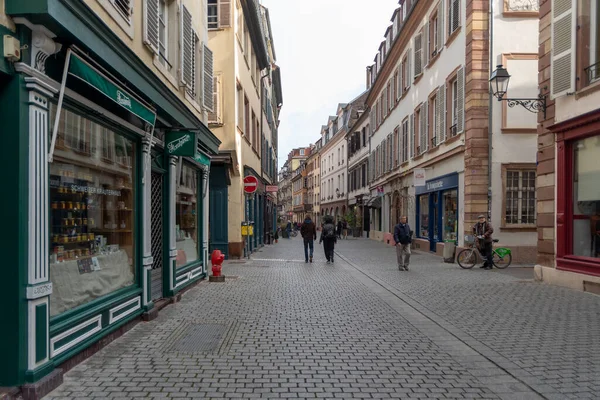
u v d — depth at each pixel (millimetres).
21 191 3918
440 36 18547
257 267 14555
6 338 3889
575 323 6902
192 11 9852
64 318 4676
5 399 3688
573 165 10133
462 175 16328
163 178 8477
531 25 15219
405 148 24734
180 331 6309
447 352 5480
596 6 9484
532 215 15492
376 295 9375
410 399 4086
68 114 4980
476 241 14328
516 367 4949
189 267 9883
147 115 6262
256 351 5445
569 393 4254
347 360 5156
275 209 41469
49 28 4062
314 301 8672
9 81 3904
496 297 9070
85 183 5391
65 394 4082
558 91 10094
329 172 58188
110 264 6012
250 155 20938
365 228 40125
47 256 4230
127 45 5906
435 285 10734
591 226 9625
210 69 11352
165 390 4207
